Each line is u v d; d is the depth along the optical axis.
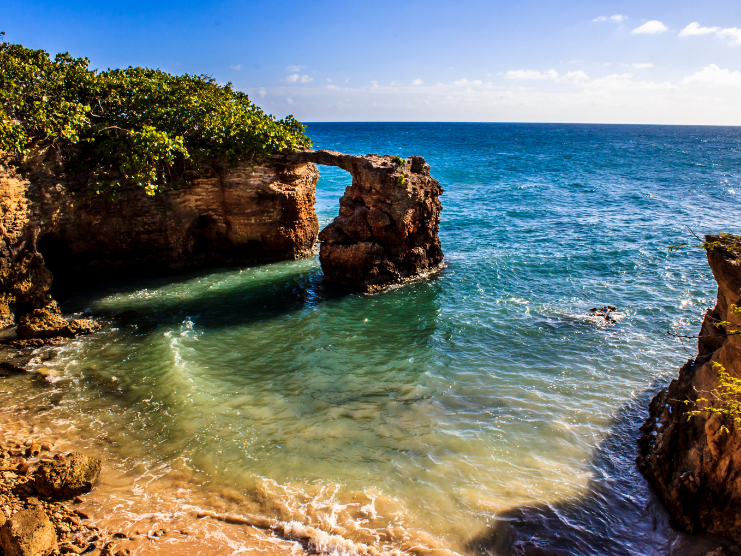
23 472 12.02
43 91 23.06
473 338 19.34
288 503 11.12
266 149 27.31
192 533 10.31
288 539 10.22
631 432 13.39
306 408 14.74
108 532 10.31
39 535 9.66
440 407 14.76
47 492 11.23
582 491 11.41
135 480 11.91
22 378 16.30
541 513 10.77
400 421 14.09
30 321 19.39
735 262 10.51
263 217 29.23
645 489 11.39
